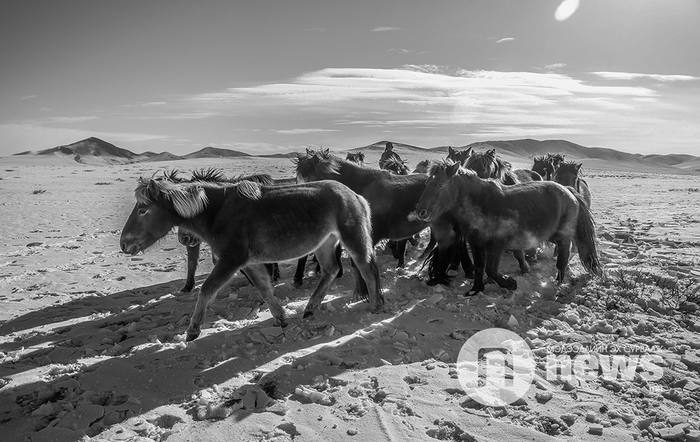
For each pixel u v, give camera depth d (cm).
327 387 548
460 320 743
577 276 958
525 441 447
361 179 961
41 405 520
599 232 1430
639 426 473
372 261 753
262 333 695
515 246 865
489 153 1025
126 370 593
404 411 497
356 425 477
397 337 668
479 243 857
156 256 1302
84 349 664
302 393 528
